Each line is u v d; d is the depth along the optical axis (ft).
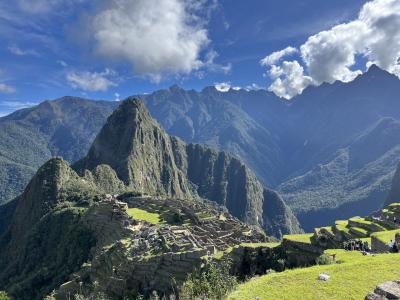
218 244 299.17
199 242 285.23
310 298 81.41
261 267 208.44
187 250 255.70
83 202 618.85
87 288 299.99
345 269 97.91
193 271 209.36
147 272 252.42
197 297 128.57
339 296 81.30
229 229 379.55
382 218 212.23
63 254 449.48
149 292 238.07
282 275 97.76
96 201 604.90
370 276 91.45
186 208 479.82
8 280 527.40
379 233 164.86
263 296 84.23
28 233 589.32
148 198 580.71
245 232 372.99
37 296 389.19
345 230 207.92
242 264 216.74
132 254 286.25
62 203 646.33
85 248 417.69
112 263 300.61
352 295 81.30
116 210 430.20
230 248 264.93
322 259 137.80
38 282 422.82
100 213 457.68
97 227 434.71
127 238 340.18
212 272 142.92
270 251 212.64
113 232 389.60
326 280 90.53
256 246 220.02
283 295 83.97
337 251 158.20
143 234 331.36
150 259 258.78
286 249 208.33
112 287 264.31
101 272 310.24
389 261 102.78
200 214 445.37
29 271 508.12
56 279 397.60
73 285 319.06
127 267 268.41
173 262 246.68
